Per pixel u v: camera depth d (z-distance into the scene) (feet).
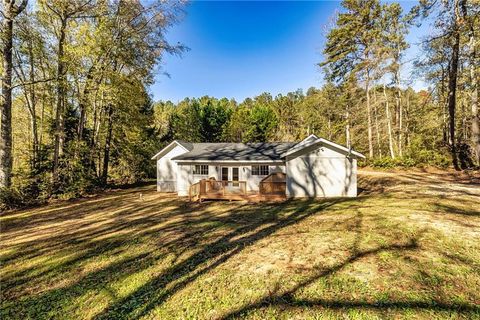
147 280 15.98
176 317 12.21
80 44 51.93
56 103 56.29
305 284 13.99
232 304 12.85
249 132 132.98
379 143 89.30
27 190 45.21
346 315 11.27
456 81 60.80
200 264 17.70
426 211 26.40
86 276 17.03
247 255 18.57
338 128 104.01
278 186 44.42
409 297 12.12
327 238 20.71
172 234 24.91
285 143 62.28
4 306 13.98
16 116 73.92
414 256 16.22
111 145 76.54
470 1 48.44
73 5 48.85
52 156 55.83
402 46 75.41
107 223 30.91
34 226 30.53
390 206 30.40
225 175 54.29
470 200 30.30
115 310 13.16
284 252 18.54
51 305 13.92
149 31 61.26
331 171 43.88
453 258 15.66
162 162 61.72
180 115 140.05
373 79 77.25
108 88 56.29
